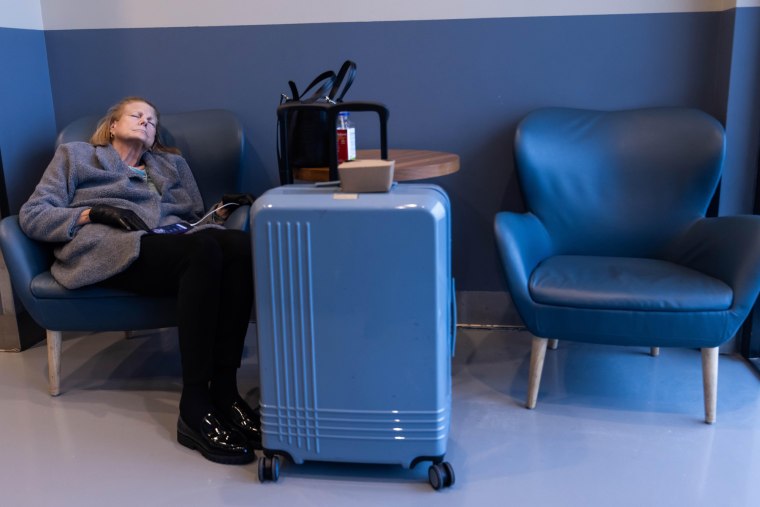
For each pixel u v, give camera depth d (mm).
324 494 1646
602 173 2238
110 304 1993
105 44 2527
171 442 1877
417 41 2416
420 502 1603
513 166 2471
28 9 2459
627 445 1811
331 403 1657
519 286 1900
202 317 1800
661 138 2207
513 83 2410
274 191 1662
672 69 2338
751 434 1854
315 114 1957
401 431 1647
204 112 2416
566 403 2039
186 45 2500
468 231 2551
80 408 2074
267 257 1593
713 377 1879
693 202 2172
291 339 1635
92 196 2092
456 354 2391
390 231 1543
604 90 2381
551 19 2350
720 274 1907
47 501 1624
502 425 1922
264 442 1705
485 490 1638
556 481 1664
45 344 2572
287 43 2463
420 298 1572
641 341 1848
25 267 2008
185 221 2258
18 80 2422
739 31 2164
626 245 2234
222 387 1887
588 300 1827
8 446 1863
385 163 1590
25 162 2473
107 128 2193
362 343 1613
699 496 1595
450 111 2459
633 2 2309
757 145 2227
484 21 2377
